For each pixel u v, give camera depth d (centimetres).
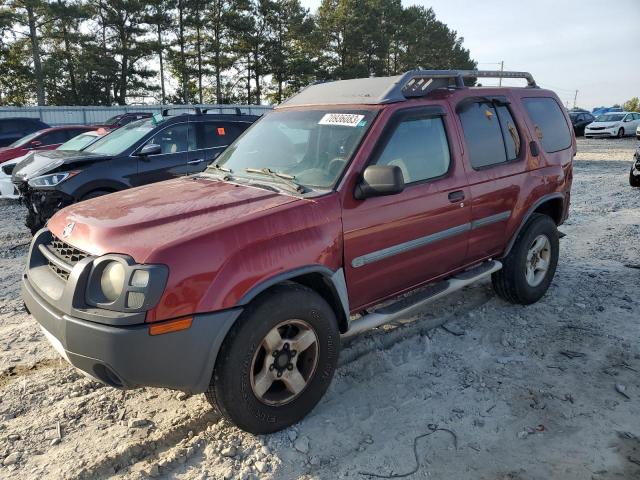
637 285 547
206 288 273
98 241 286
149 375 267
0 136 1739
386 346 430
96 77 4409
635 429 316
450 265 420
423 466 288
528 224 483
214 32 4644
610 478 277
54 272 322
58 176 726
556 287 546
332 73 5184
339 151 356
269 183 357
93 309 270
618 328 450
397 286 383
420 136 386
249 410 295
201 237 277
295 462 291
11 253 738
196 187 367
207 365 278
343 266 337
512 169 455
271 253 295
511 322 466
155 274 261
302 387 318
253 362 291
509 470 284
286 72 4897
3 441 310
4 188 1096
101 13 4200
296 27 4819
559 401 346
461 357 407
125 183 767
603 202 1034
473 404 344
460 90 436
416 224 373
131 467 291
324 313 318
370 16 5197
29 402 350
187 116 841
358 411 339
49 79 4425
